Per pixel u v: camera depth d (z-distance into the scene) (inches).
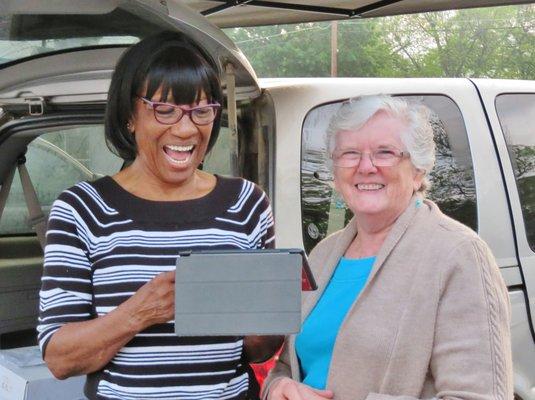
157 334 72.4
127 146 77.4
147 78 72.4
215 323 64.3
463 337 72.1
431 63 1228.5
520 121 145.9
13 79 115.1
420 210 80.8
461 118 139.3
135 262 72.7
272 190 114.5
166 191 76.5
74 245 72.7
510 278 135.8
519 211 139.7
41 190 138.1
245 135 118.1
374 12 153.5
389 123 80.3
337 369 78.8
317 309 85.3
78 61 114.3
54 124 120.6
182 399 73.0
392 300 76.4
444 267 74.1
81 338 69.6
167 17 93.4
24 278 134.2
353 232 87.0
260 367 99.7
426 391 75.0
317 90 121.1
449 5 144.6
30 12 96.0
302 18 161.8
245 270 64.3
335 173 84.4
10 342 132.3
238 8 150.9
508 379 71.9
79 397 104.0
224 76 104.0
